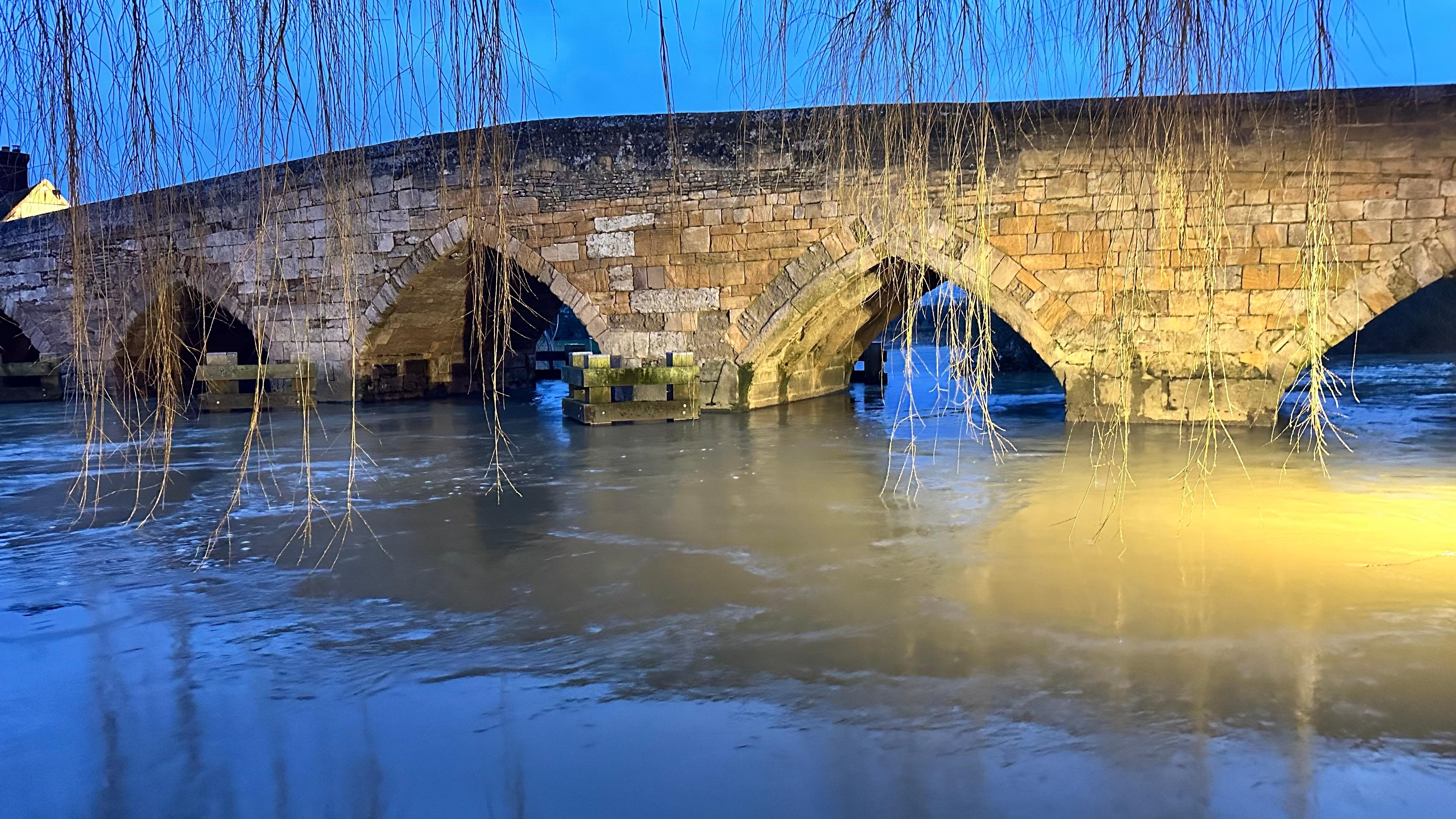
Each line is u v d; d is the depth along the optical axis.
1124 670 3.44
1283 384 9.99
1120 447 8.88
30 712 3.24
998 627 3.92
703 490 7.01
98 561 5.15
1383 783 2.63
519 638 3.88
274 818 2.59
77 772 2.85
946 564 4.88
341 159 3.65
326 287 12.98
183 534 5.76
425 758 2.89
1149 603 4.19
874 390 16.80
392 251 13.70
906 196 4.21
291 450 9.60
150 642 3.88
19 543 5.57
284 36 2.50
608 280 12.73
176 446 10.08
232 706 3.27
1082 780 2.69
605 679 3.45
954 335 4.22
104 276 3.42
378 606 4.31
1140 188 3.69
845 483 7.25
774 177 11.90
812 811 2.57
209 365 13.84
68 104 2.46
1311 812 2.50
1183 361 10.27
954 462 8.25
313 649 3.79
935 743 2.92
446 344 15.99
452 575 4.80
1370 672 3.38
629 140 12.45
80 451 9.75
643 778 2.76
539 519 6.07
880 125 4.43
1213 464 7.83
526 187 12.91
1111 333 10.39
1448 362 19.58
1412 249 9.54
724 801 2.63
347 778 2.78
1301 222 9.73
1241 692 3.23
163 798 2.70
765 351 12.34
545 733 3.04
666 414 11.74
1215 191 3.67
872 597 4.35
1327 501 6.30
